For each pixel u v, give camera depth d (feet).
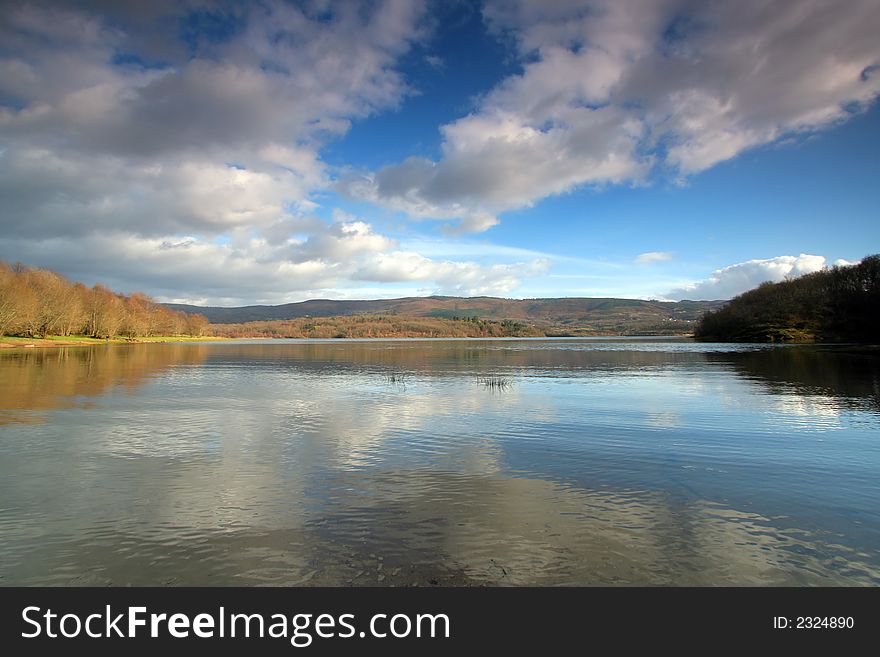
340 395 104.68
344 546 30.45
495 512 35.99
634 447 56.54
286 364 211.82
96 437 61.46
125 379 135.54
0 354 237.25
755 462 49.96
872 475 45.37
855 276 421.18
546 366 193.06
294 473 45.96
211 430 66.28
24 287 329.11
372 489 41.27
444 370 176.04
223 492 40.40
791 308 462.60
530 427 68.49
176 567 28.17
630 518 34.91
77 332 435.94
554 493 40.29
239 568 27.99
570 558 28.94
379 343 586.04
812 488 41.65
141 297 615.98
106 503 37.81
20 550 30.01
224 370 175.42
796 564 28.53
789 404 88.74
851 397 97.40
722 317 540.11
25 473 45.75
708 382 127.65
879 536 32.09
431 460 50.80
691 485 42.47
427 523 33.91
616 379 137.90
